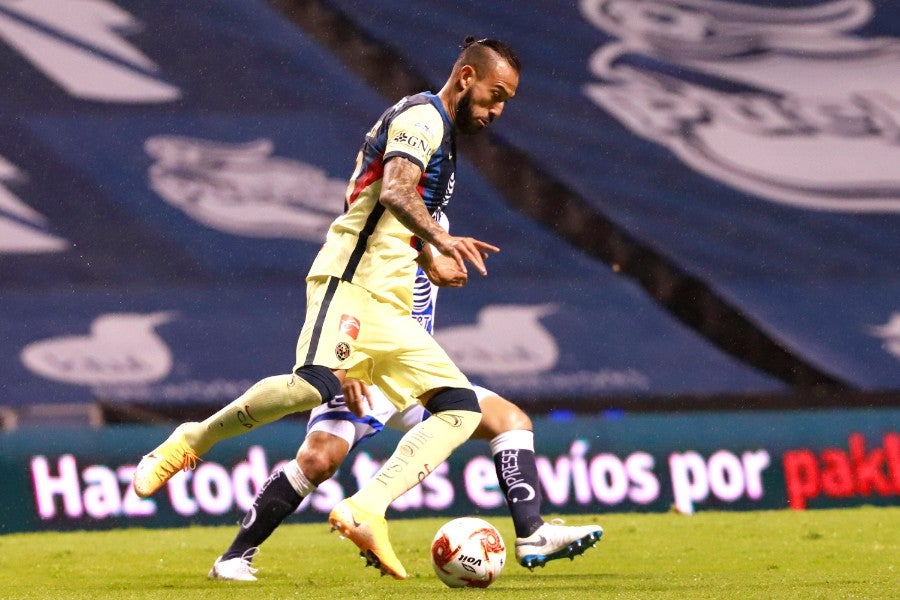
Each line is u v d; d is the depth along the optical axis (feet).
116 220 118.01
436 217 47.26
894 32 131.75
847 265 124.67
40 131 118.93
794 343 121.80
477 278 121.08
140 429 95.86
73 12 121.80
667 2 130.52
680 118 127.54
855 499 102.73
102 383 112.88
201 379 114.32
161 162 120.06
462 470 96.27
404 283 46.16
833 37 130.93
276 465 95.76
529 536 50.70
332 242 46.57
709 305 122.83
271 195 120.78
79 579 53.67
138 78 121.49
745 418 103.04
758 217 125.29
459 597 40.06
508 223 123.65
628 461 100.42
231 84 122.72
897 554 63.10
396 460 44.78
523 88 126.82
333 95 123.95
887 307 123.44
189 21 123.34
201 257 118.21
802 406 120.47
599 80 127.85
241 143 121.60
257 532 52.75
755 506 101.04
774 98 128.98
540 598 39.50
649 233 124.26
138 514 93.35
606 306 121.60
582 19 129.29
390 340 45.52
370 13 126.00
